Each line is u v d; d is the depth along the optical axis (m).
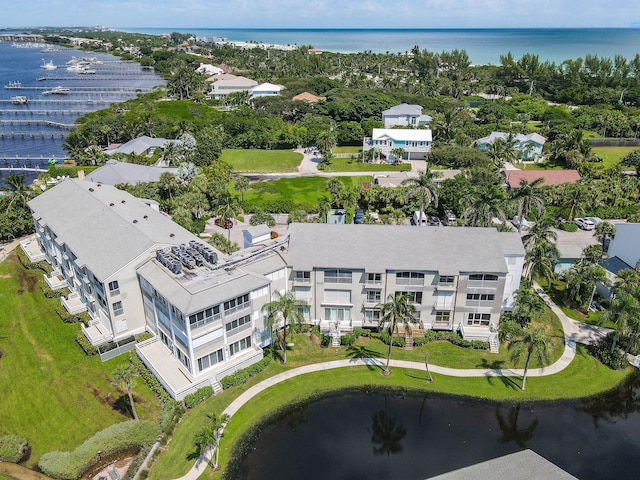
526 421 48.38
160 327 55.78
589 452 44.84
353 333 59.66
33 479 40.75
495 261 57.41
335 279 58.41
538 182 72.94
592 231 92.94
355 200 98.25
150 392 51.00
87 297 61.00
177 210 90.12
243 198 103.88
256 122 157.88
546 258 64.38
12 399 49.75
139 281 57.09
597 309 67.06
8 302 66.69
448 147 128.38
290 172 126.31
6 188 106.62
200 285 50.97
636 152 127.12
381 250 59.03
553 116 169.75
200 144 131.25
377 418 48.53
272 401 50.12
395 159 132.88
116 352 56.00
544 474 35.22
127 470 41.91
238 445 44.94
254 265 57.19
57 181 106.94
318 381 53.03
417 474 42.16
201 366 51.16
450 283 57.78
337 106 172.38
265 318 56.19
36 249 80.56
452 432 46.91
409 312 53.84
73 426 46.59
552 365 55.94
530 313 57.78
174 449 43.84
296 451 44.44
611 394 52.06
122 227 60.72
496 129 158.88
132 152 122.81
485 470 35.72
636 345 55.16
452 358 56.78
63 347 57.59
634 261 71.19
